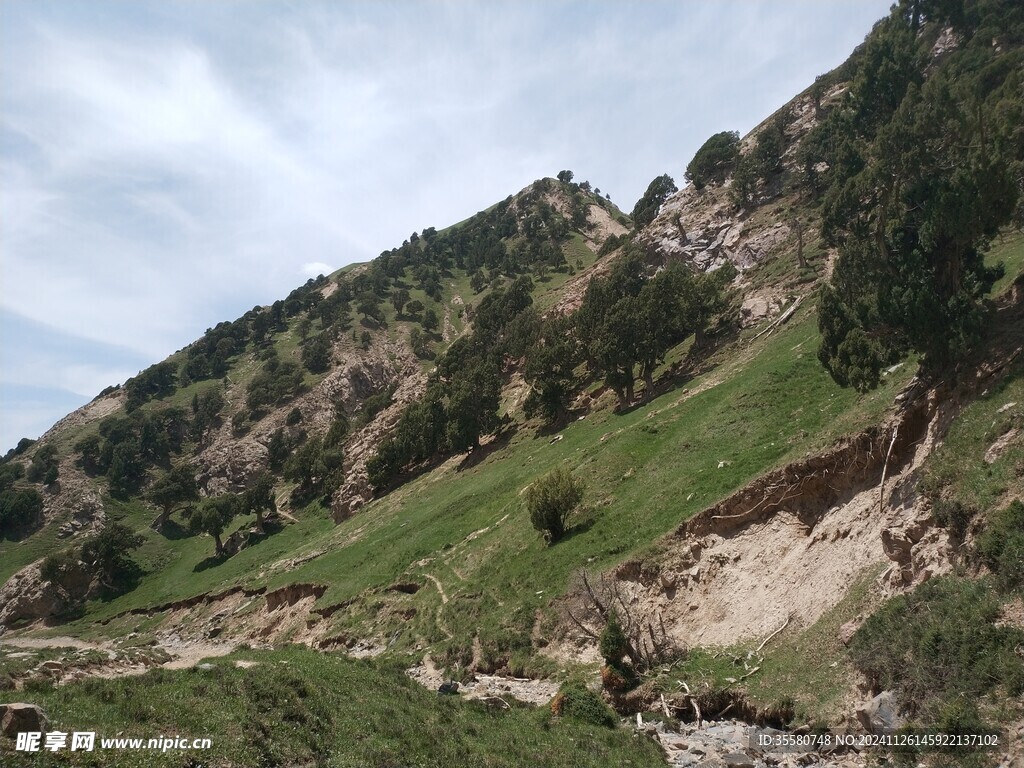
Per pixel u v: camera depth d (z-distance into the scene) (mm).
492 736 20891
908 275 27922
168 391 175125
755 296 73000
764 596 27734
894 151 29656
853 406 34438
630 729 22703
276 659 27641
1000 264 29406
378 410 134000
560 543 41469
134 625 84375
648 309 71625
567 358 82438
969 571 18734
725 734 21500
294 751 16016
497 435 90250
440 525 60938
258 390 155625
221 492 136250
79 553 105438
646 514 39125
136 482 141625
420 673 35312
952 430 23141
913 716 16672
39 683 19266
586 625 32469
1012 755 13680
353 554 66250
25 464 149750
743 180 97062
